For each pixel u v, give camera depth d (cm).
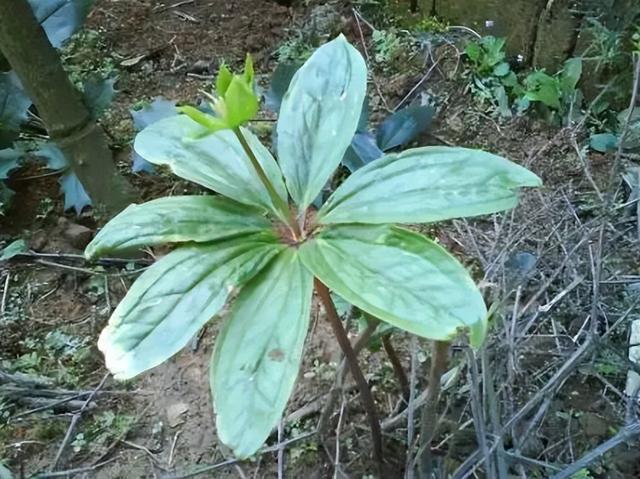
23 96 79
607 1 84
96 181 75
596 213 76
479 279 71
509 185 37
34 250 81
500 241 71
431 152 40
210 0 110
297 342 36
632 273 73
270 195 40
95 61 101
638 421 51
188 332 37
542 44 92
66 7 81
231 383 36
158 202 41
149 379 71
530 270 60
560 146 86
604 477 60
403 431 62
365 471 62
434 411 47
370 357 69
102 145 74
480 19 99
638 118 84
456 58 97
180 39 104
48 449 66
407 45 100
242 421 35
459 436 59
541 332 69
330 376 68
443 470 54
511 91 94
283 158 42
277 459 62
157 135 43
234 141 42
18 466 65
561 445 61
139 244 39
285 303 37
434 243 36
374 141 81
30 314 76
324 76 43
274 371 36
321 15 104
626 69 85
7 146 81
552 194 79
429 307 34
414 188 39
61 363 72
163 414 68
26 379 68
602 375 66
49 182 86
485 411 55
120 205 78
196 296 38
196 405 69
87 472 64
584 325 65
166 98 96
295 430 65
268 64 101
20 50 65
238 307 38
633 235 76
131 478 64
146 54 102
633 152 86
